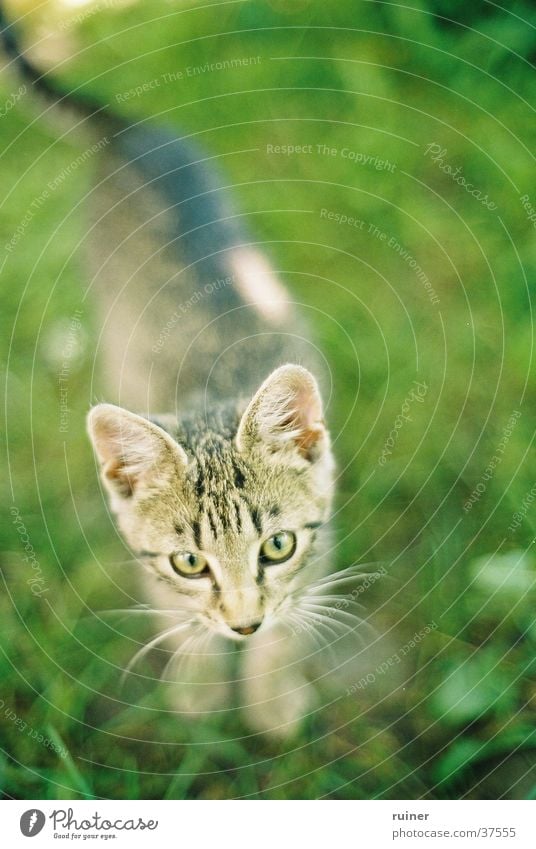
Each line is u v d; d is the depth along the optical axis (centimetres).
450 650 59
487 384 68
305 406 57
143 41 83
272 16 82
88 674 59
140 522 57
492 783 56
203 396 62
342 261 73
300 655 60
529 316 69
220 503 56
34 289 73
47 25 81
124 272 67
